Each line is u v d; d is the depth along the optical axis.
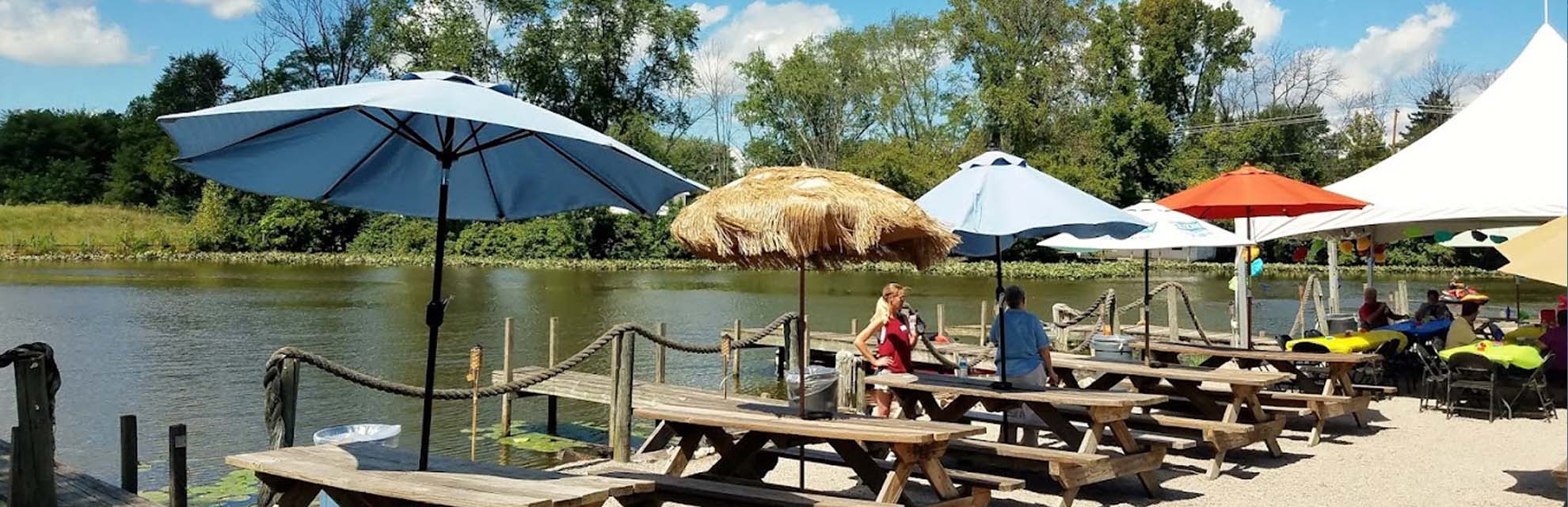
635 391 13.02
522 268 56.50
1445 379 12.40
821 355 20.81
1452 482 8.84
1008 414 9.98
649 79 65.62
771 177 6.66
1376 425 11.73
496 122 4.53
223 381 17.27
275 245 62.66
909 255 7.03
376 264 58.16
